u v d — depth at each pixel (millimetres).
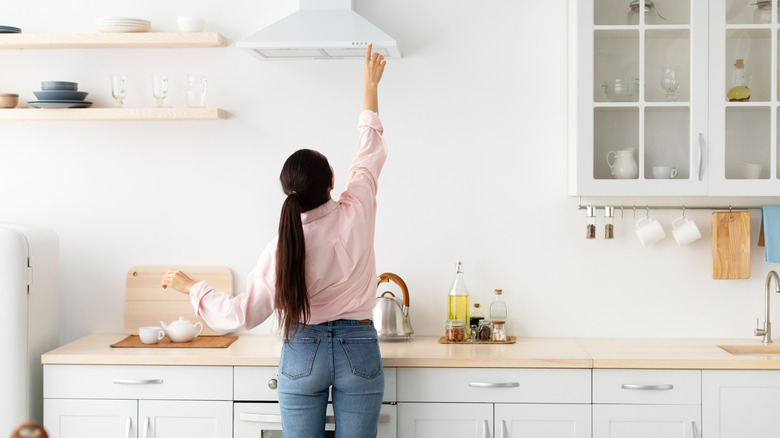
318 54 3082
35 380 3023
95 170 3332
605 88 3000
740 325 3234
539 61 3227
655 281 3244
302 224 2426
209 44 3156
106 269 3340
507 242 3264
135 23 3148
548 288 3260
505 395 2787
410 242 3279
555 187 3242
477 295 3275
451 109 3250
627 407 2779
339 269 2439
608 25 2988
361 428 2551
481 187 3258
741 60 2988
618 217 3240
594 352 2904
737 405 2766
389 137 3270
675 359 2766
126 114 3119
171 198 3320
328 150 3277
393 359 2783
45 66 3326
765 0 2967
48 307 3133
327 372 2488
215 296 2512
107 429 2869
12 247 2916
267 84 3283
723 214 3141
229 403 2830
